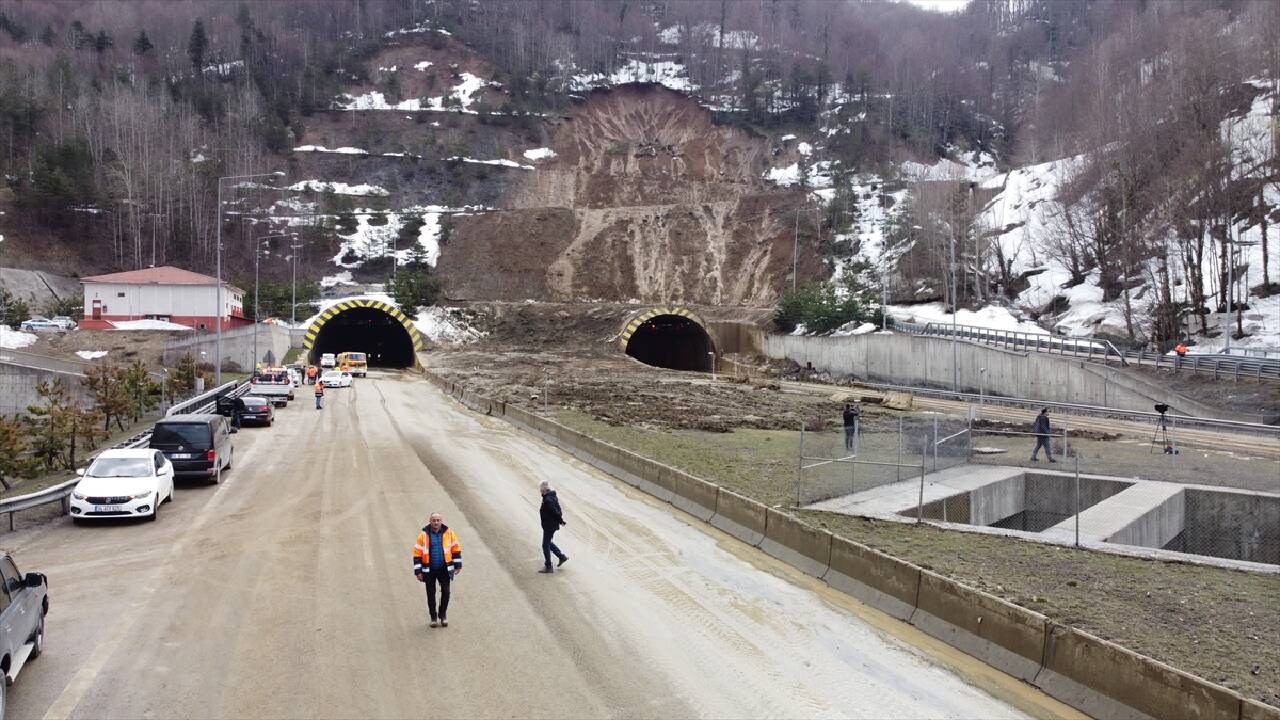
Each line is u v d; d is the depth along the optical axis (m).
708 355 89.31
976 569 14.82
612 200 142.50
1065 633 11.09
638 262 110.81
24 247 104.12
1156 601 13.26
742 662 11.73
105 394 35.31
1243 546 23.20
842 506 20.31
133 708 9.73
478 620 13.05
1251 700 8.88
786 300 85.88
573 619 13.24
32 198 106.31
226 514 20.41
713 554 17.78
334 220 119.06
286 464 28.27
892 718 10.09
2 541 17.69
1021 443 33.25
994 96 179.00
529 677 10.91
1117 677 10.34
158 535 18.22
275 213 125.12
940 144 157.38
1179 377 46.91
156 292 78.50
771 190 145.75
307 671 10.91
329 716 9.62
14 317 79.25
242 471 26.81
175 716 9.55
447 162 145.00
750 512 19.20
